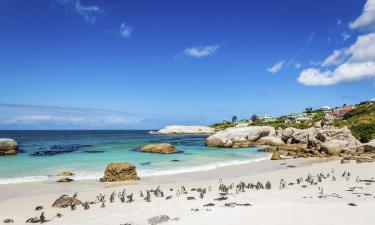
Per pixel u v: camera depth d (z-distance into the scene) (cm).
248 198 2023
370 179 2730
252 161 4491
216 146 7369
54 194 2348
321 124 9825
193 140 10381
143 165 3941
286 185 2511
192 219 1558
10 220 1666
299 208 1705
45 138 11644
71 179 2895
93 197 2236
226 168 3728
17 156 4875
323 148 5372
